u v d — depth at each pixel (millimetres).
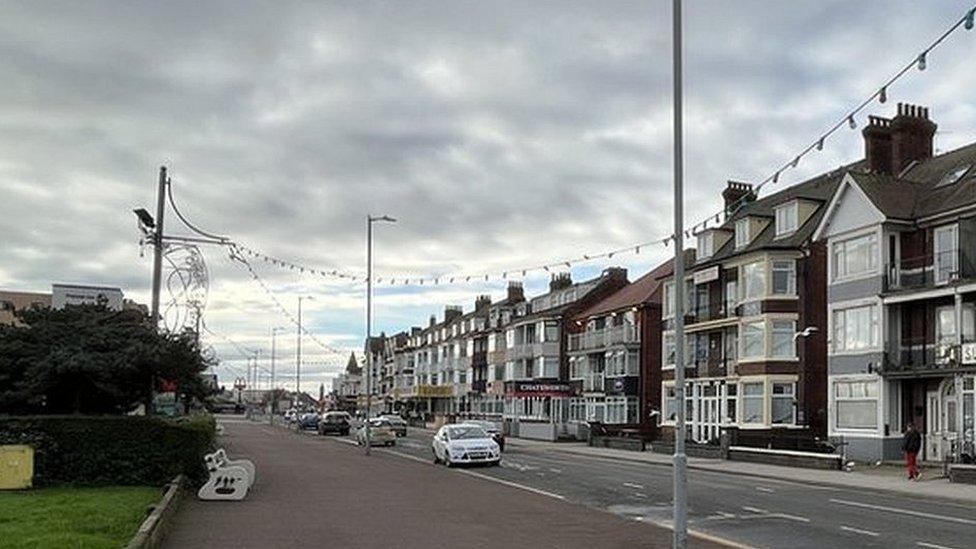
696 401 50469
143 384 25312
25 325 27156
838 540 15141
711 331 49500
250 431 71750
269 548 13219
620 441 51031
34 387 24000
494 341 88938
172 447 21656
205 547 13258
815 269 42969
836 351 38375
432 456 40500
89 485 20969
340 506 18859
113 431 21500
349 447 47719
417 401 121125
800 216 44469
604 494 23203
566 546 13719
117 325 25891
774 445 38750
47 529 13375
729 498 22406
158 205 27984
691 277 50188
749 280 45281
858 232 37375
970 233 33344
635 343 60406
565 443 59125
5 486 20047
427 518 16984
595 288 74250
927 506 21453
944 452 33719
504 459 38812
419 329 138250
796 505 20875
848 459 35750
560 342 75125
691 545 14070
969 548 14328
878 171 41312
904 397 35781
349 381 167250
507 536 14711
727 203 52688
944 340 34156
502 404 85188
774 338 43562
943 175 37312
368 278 46562
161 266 31531
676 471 13109
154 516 14125
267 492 21781
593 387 65875
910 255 36031
